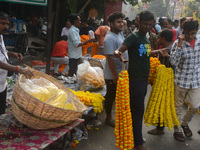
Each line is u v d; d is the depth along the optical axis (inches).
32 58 319.0
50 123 93.0
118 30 135.0
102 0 410.6
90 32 282.8
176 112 137.6
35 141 87.6
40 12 789.2
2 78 102.7
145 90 115.0
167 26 273.7
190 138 141.0
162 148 127.9
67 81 177.9
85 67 159.0
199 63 130.0
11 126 98.1
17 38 298.2
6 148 81.6
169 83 122.8
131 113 115.1
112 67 130.5
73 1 311.1
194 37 128.0
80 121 107.2
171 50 131.3
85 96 136.2
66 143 114.0
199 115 177.5
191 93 132.3
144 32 108.7
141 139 115.6
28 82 97.7
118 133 106.7
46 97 94.3
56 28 322.3
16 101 89.4
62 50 228.1
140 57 108.3
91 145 124.8
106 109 149.6
